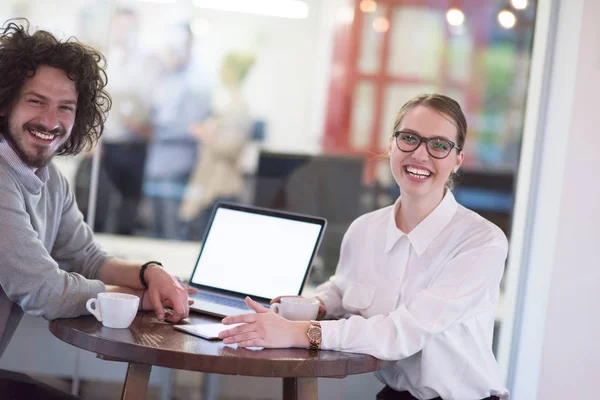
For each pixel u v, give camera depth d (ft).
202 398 9.32
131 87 20.66
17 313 6.11
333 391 9.00
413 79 20.80
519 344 7.89
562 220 7.43
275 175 11.73
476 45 19.81
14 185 5.65
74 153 6.47
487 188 18.13
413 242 6.11
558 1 7.74
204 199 21.16
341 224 11.47
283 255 6.59
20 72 5.70
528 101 8.21
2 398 5.22
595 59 7.36
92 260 6.61
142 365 5.21
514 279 8.05
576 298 7.47
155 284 6.06
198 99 21.40
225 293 6.69
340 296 6.68
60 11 12.89
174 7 20.81
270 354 4.98
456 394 5.91
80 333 5.11
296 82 22.41
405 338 5.37
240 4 21.52
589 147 7.39
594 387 7.54
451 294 5.63
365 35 21.31
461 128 6.11
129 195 19.81
